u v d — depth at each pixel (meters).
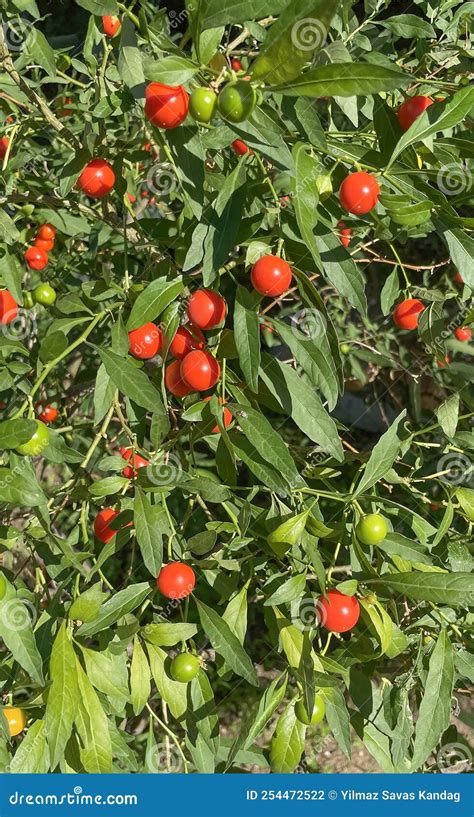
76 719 0.30
